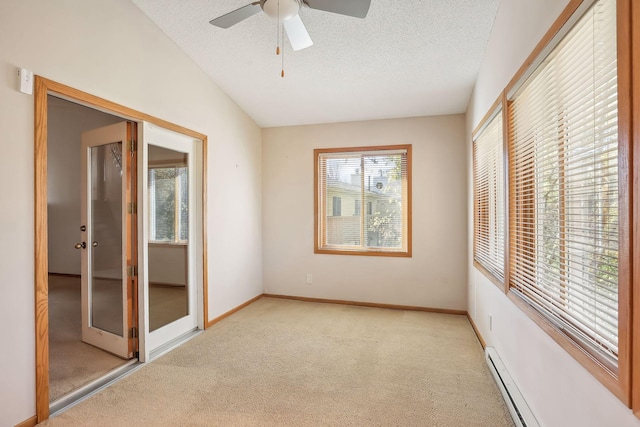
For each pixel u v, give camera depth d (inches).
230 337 130.2
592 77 49.0
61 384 93.7
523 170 80.3
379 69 129.9
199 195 137.7
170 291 125.8
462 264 161.3
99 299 118.2
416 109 160.1
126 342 109.2
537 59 63.2
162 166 121.6
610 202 46.0
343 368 104.7
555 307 61.4
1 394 70.2
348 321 149.9
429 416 79.7
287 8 77.8
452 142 163.2
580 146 52.6
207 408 83.0
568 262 58.0
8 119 71.2
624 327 38.8
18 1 73.1
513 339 84.6
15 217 72.7
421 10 98.6
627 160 38.4
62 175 233.5
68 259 234.2
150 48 110.2
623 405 39.5
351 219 179.6
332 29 108.4
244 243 171.6
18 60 72.9
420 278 166.7
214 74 139.5
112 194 113.3
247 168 174.7
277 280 188.9
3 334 70.6
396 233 172.6
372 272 173.3
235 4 102.0
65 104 219.5
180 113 124.0
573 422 52.7
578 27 51.2
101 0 93.0
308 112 168.9
